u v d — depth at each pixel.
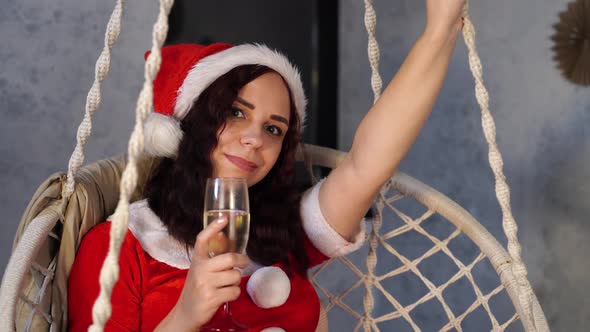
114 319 1.20
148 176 1.45
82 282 1.19
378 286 1.52
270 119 1.38
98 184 1.33
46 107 2.35
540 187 2.32
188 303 1.01
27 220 1.20
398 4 2.68
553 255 2.28
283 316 1.34
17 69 2.33
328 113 2.72
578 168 2.22
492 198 2.42
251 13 2.64
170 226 1.32
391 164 1.30
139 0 2.47
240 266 1.00
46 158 2.34
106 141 2.40
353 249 1.45
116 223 0.79
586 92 2.21
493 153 0.98
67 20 2.38
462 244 2.49
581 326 2.21
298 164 2.34
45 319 1.15
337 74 2.74
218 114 1.34
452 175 2.52
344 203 1.39
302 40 2.70
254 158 1.35
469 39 1.00
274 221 1.42
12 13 2.34
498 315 2.39
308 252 1.49
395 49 2.68
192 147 1.35
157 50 0.82
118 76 2.42
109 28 1.13
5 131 2.31
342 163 1.40
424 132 2.60
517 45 2.38
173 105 1.40
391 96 1.25
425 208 2.57
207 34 2.57
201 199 1.33
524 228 2.36
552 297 2.28
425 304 2.56
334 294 2.65
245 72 1.36
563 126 2.26
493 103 2.44
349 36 2.75
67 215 1.23
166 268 1.29
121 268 1.24
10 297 1.00
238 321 1.29
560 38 2.25
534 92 2.34
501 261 1.43
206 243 1.00
